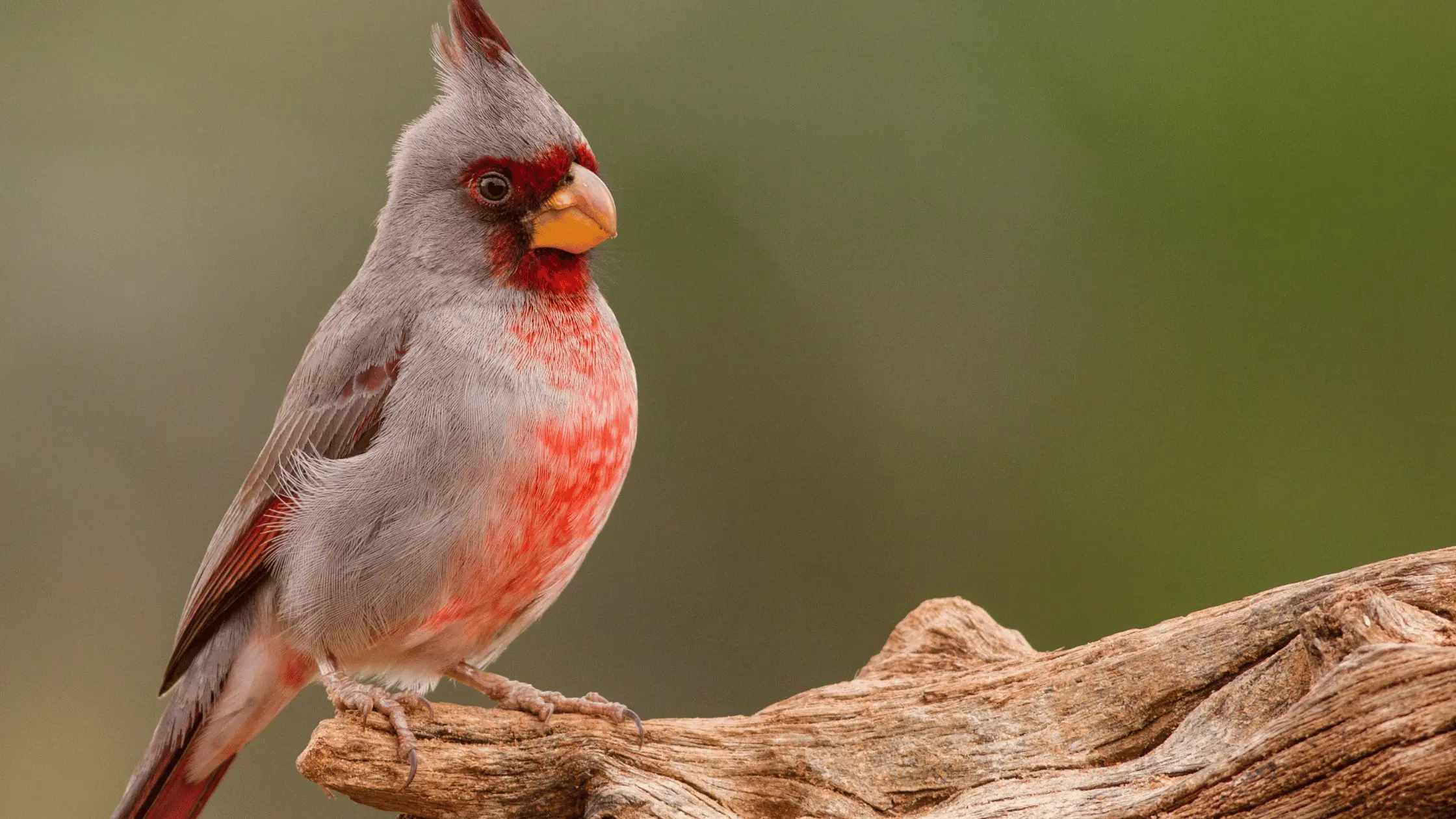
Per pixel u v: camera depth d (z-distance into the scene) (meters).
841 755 7.14
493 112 8.06
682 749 7.16
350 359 7.90
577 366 7.73
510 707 7.42
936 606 8.55
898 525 11.97
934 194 12.48
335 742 6.96
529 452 7.46
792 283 12.30
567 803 7.06
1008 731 6.99
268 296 12.58
